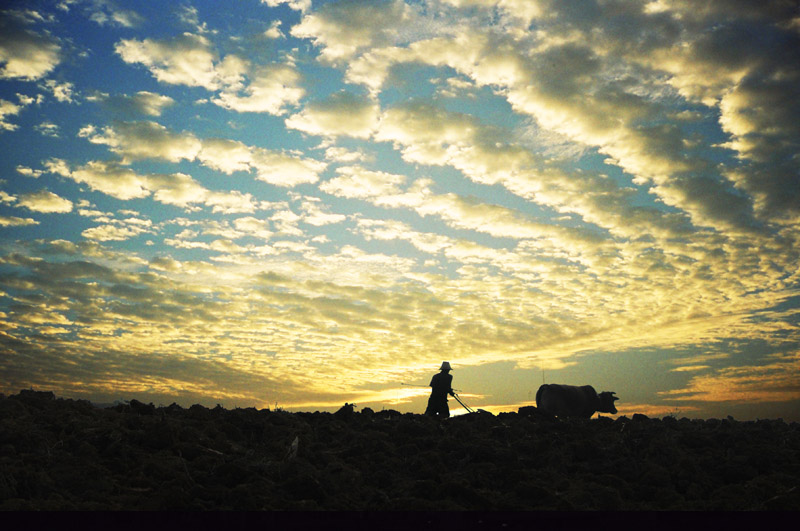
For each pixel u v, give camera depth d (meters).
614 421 15.56
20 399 12.28
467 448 11.41
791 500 8.77
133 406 13.33
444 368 17.25
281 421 12.72
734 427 15.28
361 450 11.27
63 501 7.82
